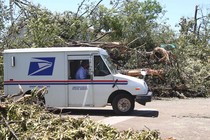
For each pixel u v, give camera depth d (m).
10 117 6.02
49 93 13.70
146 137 6.05
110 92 13.45
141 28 24.64
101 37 23.30
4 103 6.34
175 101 18.72
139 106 16.44
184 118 12.80
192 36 28.84
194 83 21.14
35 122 5.98
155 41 24.89
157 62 20.81
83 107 14.62
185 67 21.94
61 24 22.11
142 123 11.74
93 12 23.97
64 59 13.65
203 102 18.27
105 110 14.92
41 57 13.78
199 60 24.39
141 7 30.44
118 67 20.25
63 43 19.12
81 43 19.48
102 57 13.48
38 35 18.94
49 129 5.82
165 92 20.27
